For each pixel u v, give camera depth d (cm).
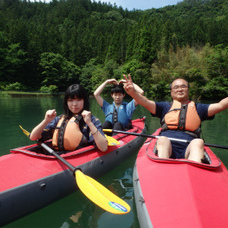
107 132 371
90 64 4959
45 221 186
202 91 2064
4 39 3972
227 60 2033
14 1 10212
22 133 525
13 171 195
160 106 271
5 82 3712
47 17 9256
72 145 250
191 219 126
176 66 2478
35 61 4188
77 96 243
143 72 2747
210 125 658
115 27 6850
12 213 176
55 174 211
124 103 428
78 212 201
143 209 154
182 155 238
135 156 365
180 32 4547
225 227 122
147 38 2922
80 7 11356
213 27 3997
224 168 206
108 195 190
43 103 1516
